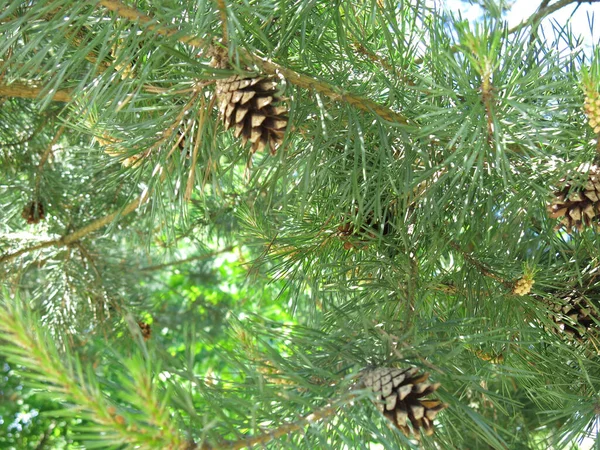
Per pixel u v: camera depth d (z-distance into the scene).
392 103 0.68
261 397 0.51
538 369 0.77
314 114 0.68
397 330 0.64
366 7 0.68
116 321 1.26
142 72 0.60
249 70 0.60
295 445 0.49
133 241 1.42
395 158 0.73
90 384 0.41
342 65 0.71
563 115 0.63
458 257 0.81
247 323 0.62
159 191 0.67
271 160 0.67
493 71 0.57
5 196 1.26
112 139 0.71
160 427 0.43
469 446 0.97
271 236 0.85
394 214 0.76
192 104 0.63
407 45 0.70
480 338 0.63
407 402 0.51
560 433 0.70
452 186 0.67
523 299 0.74
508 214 0.72
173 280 2.35
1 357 2.25
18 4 0.55
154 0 0.56
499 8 0.55
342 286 0.81
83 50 0.57
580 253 0.78
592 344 0.75
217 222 1.39
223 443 0.47
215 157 0.65
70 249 1.26
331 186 0.78
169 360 0.50
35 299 1.29
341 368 0.58
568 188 0.65
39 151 1.28
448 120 0.59
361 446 0.50
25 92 0.81
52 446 2.53
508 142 0.63
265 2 0.59
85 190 1.26
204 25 0.56
